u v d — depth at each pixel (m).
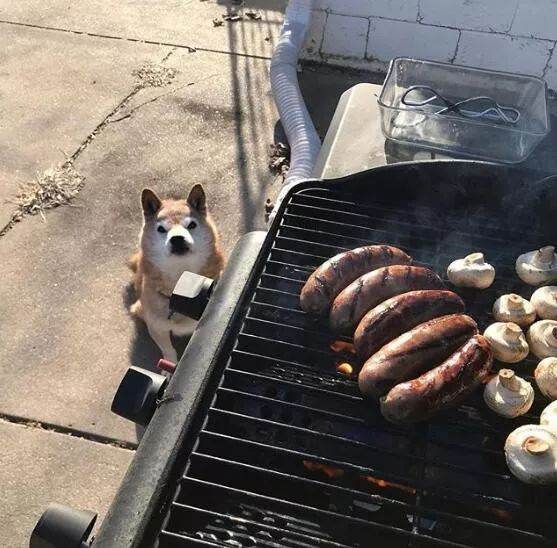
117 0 2.39
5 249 1.48
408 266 0.71
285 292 0.73
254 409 0.66
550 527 0.56
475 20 1.75
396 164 0.85
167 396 0.63
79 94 1.95
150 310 1.22
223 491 0.57
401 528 0.59
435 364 0.63
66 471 1.08
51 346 1.28
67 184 1.64
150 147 1.77
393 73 1.31
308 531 0.58
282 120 1.69
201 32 2.21
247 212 1.58
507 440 0.60
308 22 1.85
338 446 0.63
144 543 0.53
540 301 0.71
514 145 1.10
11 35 2.19
